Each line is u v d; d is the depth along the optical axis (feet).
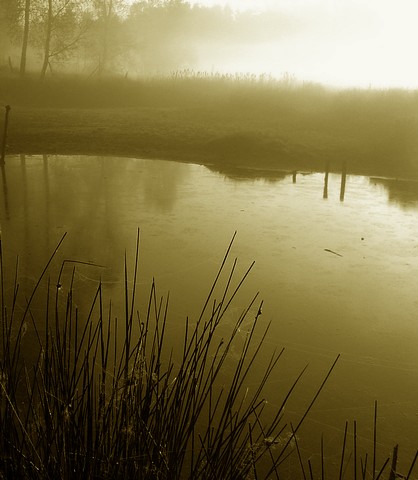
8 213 22.58
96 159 37.73
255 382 10.74
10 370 5.39
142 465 5.26
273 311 13.99
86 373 5.30
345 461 8.80
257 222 22.44
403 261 18.12
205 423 9.20
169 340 12.03
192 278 16.01
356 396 10.55
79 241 19.11
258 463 8.56
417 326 13.50
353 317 13.83
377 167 37.83
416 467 8.73
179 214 23.40
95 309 13.43
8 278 15.16
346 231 21.50
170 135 44.47
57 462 5.02
